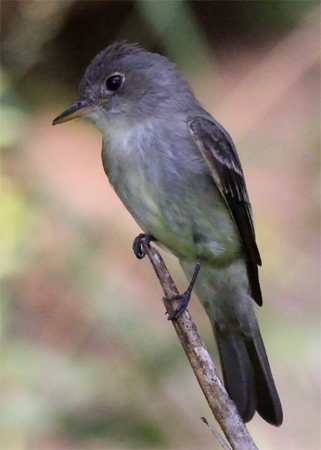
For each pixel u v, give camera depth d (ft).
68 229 25.05
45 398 19.84
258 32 39.14
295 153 32.83
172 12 24.22
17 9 29.27
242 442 15.39
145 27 32.48
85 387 20.04
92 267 24.49
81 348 24.61
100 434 19.54
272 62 33.99
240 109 32.71
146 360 20.83
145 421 19.86
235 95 33.53
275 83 33.63
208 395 16.16
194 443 23.17
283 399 26.30
